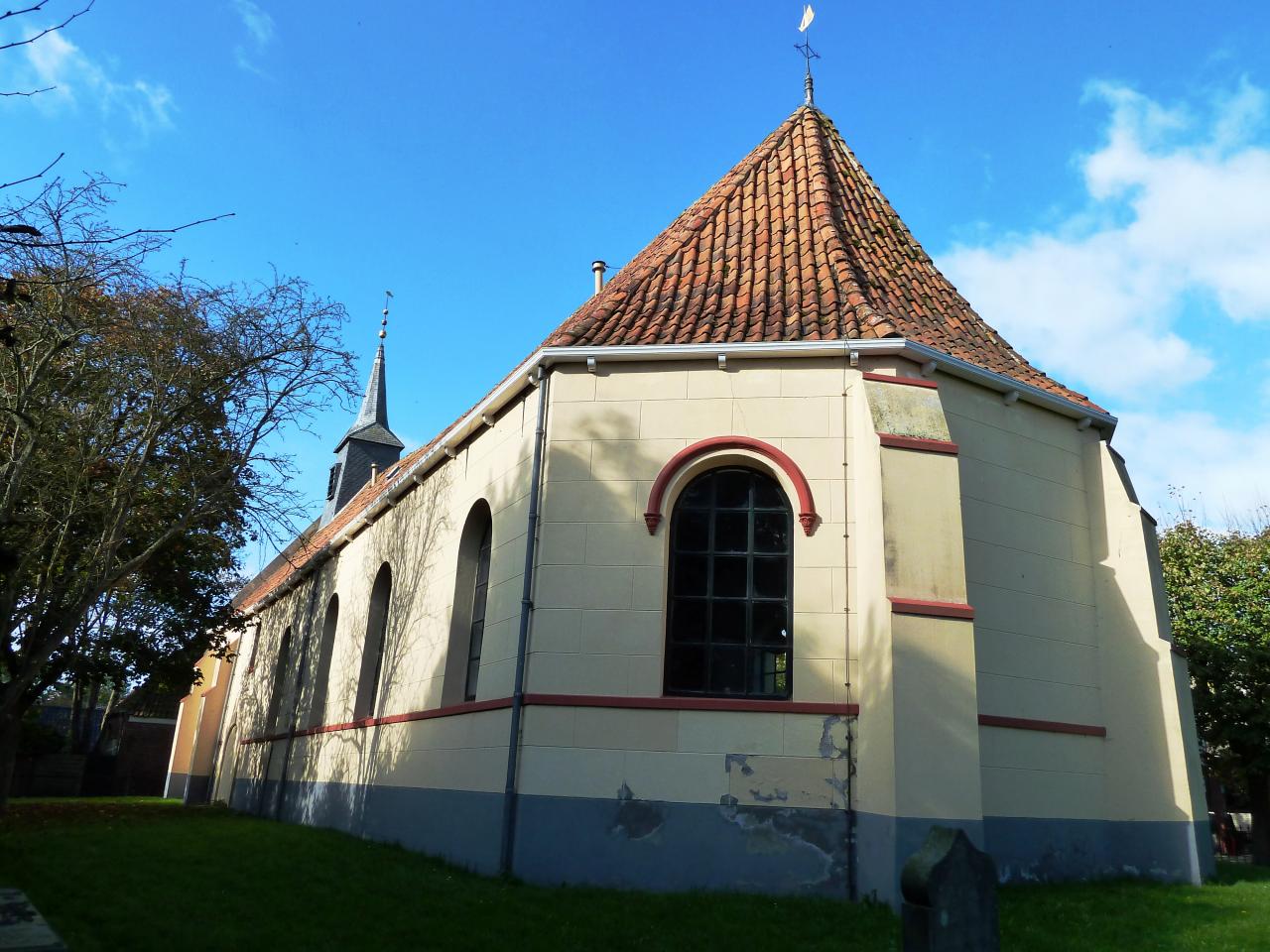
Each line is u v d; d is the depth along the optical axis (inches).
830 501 410.6
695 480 435.2
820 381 428.5
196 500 642.2
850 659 387.9
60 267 490.3
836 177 579.8
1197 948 281.1
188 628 888.9
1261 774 794.2
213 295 606.9
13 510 537.0
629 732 396.2
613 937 295.6
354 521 745.0
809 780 376.8
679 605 418.0
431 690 531.2
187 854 459.8
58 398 541.0
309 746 755.4
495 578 471.8
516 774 403.2
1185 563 890.1
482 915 323.9
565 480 437.1
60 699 2161.7
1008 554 438.0
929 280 537.6
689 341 444.1
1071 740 427.8
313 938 292.0
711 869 373.7
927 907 180.2
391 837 531.2
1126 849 420.2
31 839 510.3
